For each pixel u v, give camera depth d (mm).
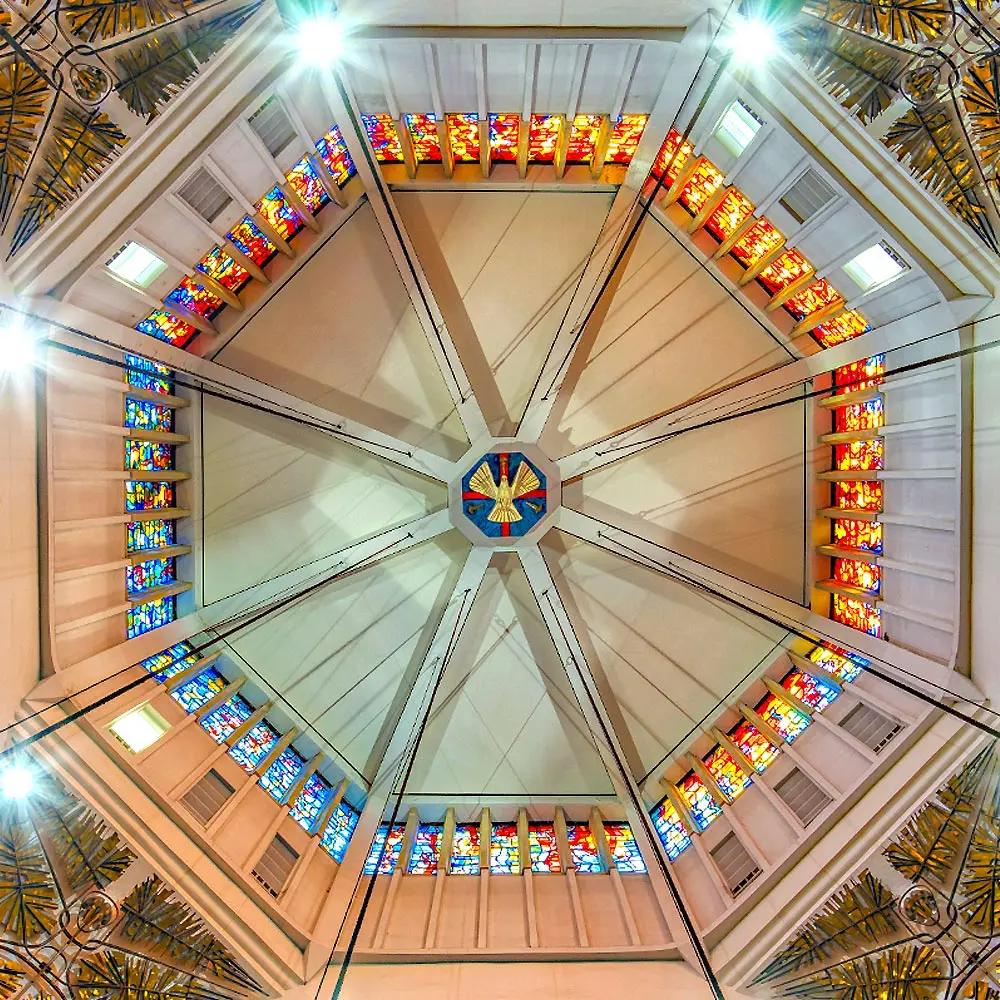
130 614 11586
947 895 9617
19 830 9180
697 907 11078
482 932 10930
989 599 9367
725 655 13789
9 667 8984
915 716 10305
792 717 12781
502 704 13992
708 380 13188
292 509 13453
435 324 12703
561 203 12961
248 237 12148
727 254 12852
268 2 8656
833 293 11562
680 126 11055
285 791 12711
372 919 11164
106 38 8094
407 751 13180
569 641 13477
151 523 12391
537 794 13969
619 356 13258
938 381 10070
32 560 9352
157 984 9883
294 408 12875
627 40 9570
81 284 9508
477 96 10938
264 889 10555
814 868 10219
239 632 13594
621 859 12844
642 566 13609
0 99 7879
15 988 9219
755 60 8789
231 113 9359
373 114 11594
